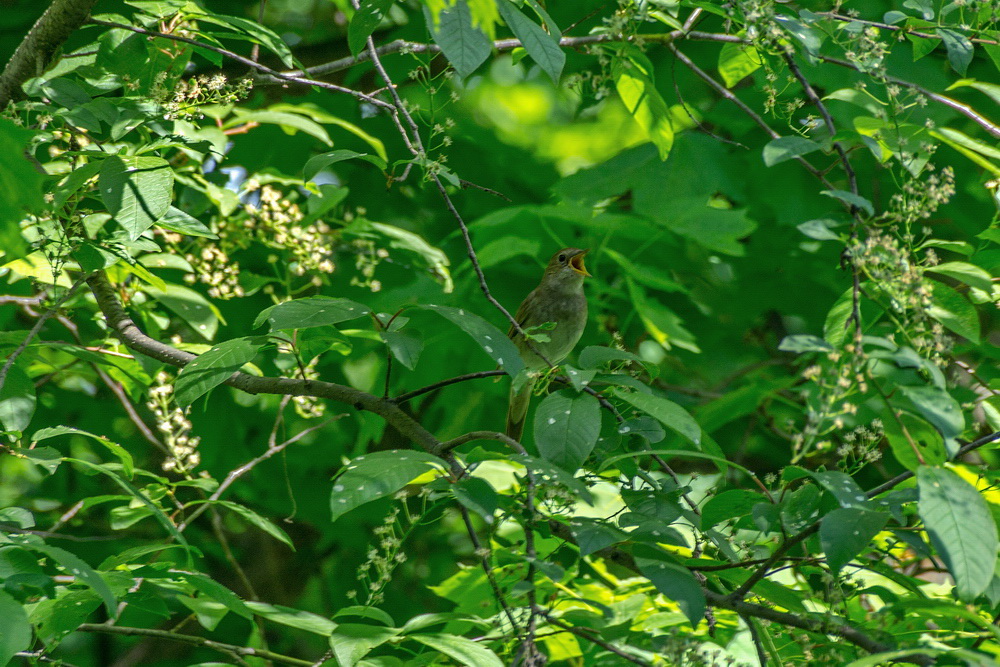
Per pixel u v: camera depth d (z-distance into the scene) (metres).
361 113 12.23
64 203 6.09
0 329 9.62
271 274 11.41
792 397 12.12
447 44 5.07
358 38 5.97
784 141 5.26
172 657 13.09
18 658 5.91
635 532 5.21
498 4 5.27
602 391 5.92
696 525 5.80
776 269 12.94
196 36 7.41
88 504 7.08
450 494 5.39
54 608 5.70
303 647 13.47
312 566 14.38
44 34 6.77
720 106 12.11
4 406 6.51
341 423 12.87
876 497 5.62
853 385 4.72
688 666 5.09
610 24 6.66
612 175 11.92
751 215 12.61
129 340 7.23
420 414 13.12
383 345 12.12
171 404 8.16
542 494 5.85
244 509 7.27
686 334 11.48
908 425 4.57
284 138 12.05
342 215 12.06
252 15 12.35
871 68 6.00
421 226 13.14
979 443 5.26
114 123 6.05
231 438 12.16
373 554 6.20
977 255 6.07
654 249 12.98
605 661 6.29
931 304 5.27
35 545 4.50
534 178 14.89
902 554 7.20
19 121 6.16
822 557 5.74
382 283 12.37
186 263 8.47
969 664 4.22
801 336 4.56
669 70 11.82
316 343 6.73
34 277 7.03
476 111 16.30
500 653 6.69
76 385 11.97
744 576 5.95
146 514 7.27
